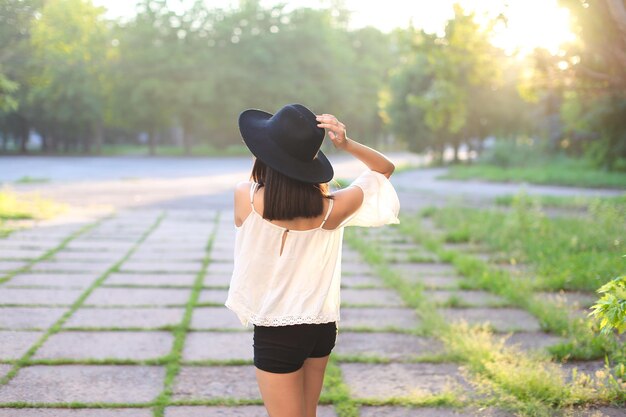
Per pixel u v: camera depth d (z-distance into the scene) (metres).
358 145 2.75
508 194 17.91
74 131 55.28
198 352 4.91
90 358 4.67
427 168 37.38
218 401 3.95
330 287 2.65
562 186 22.98
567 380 4.41
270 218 2.54
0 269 7.71
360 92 63.47
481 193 19.92
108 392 4.07
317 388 2.76
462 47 9.45
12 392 4.01
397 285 7.22
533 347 5.18
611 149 26.11
